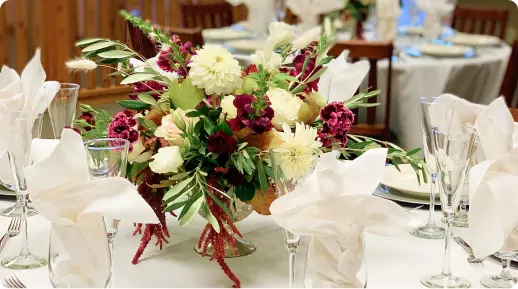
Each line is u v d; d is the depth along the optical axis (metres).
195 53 1.22
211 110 1.07
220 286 1.04
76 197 0.85
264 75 1.05
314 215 0.86
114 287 0.93
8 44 4.08
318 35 1.23
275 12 3.75
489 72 3.19
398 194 1.45
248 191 1.05
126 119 1.11
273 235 1.27
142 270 1.09
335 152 0.85
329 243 0.86
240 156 1.01
